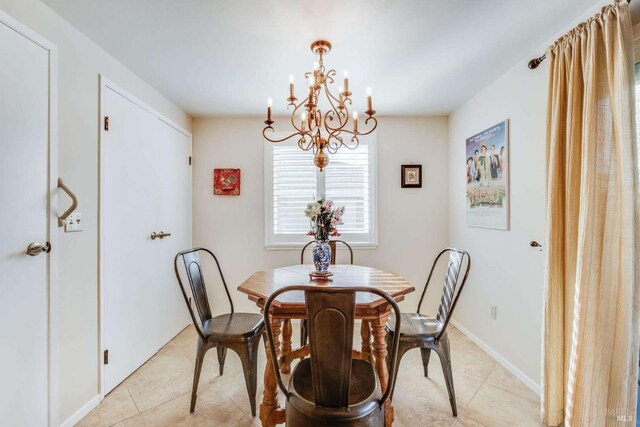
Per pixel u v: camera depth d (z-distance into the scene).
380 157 3.23
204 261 3.18
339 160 3.23
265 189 3.21
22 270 1.41
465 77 2.33
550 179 1.63
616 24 1.32
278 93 2.61
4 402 1.33
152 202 2.48
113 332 2.01
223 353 2.17
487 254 2.50
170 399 1.89
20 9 1.40
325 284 1.85
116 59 2.05
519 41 1.86
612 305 1.32
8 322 1.35
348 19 1.64
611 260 1.33
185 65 2.14
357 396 1.20
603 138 1.38
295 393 1.21
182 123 2.99
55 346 1.57
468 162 2.78
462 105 2.90
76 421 1.68
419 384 2.04
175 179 2.85
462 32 1.77
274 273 2.18
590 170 1.39
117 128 2.06
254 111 3.03
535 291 1.97
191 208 3.16
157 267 2.55
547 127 1.69
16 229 1.38
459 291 1.71
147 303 2.40
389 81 2.40
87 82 1.80
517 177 2.13
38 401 1.48
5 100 1.34
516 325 2.14
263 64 2.13
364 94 2.64
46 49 1.53
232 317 2.04
